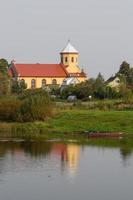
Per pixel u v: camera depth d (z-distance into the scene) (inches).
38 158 3277.6
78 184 2556.6
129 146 3929.6
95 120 5246.1
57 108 5920.3
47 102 5354.3
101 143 4121.6
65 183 2573.8
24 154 3444.9
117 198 2321.6
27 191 2407.7
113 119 5270.7
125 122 5182.1
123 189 2472.9
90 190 2447.1
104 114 5467.5
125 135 4751.5
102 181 2630.4
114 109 5984.3
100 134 4778.5
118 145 3991.1
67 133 4869.6
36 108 5246.1
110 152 3590.1
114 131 4945.9
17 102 5354.3
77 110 5802.2
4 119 5339.6
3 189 2434.8
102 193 2399.1
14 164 3041.3
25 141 4200.3
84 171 2871.6
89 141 4266.7
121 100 6958.7
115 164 3097.9
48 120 5255.9
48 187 2486.5
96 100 7628.0
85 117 5349.4
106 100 7283.5
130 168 2970.0
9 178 2650.1
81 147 3855.8
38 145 3944.4
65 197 2325.3
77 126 5088.6
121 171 2881.4
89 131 4933.6
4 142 4121.6
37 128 5012.3
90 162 3166.8
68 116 5393.7
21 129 4997.5
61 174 2775.6
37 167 2955.2
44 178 2667.3
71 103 6796.3
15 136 4591.5
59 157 3341.5
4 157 3302.2
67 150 3668.8
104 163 3132.4
